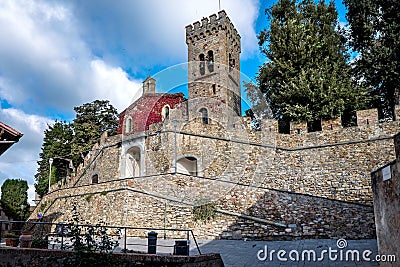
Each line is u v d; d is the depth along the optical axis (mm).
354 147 13766
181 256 6953
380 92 17578
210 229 13484
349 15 18531
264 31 20312
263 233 12969
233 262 9328
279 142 15062
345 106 15898
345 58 18609
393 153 13070
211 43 27062
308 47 17625
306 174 14273
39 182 29594
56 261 6363
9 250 6426
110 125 30891
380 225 7215
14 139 11133
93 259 6301
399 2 16844
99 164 20750
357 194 13164
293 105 16172
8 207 27578
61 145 29547
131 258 6660
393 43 16797
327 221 12484
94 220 15727
